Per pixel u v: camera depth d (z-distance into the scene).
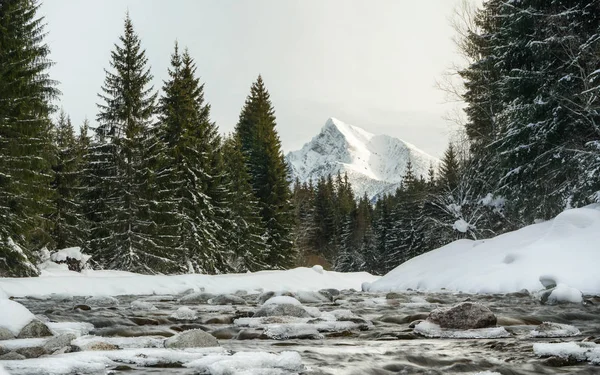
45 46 26.17
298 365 3.62
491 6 29.45
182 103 39.97
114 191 34.81
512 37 21.72
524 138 20.72
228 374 3.30
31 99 25.44
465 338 5.38
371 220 99.50
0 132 24.41
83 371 3.54
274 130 61.34
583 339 5.10
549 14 19.92
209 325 6.61
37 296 14.34
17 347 4.16
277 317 6.74
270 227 53.00
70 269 27.72
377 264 74.56
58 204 34.72
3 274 22.86
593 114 18.89
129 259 32.38
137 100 35.31
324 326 6.04
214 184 42.94
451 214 32.19
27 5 25.94
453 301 10.59
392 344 4.87
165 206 35.09
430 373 3.54
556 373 3.53
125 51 35.66
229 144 59.16
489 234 30.39
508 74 21.80
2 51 24.86
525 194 21.89
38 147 25.44
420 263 18.52
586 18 20.72
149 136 35.69
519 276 12.38
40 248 28.62
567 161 19.69
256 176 54.75
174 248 35.47
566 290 9.46
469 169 30.52
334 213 95.81
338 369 3.61
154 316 7.89
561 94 19.48
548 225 15.74
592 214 13.98
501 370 3.64
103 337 5.24
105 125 35.34
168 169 35.88
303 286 24.06
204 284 20.67
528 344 4.75
